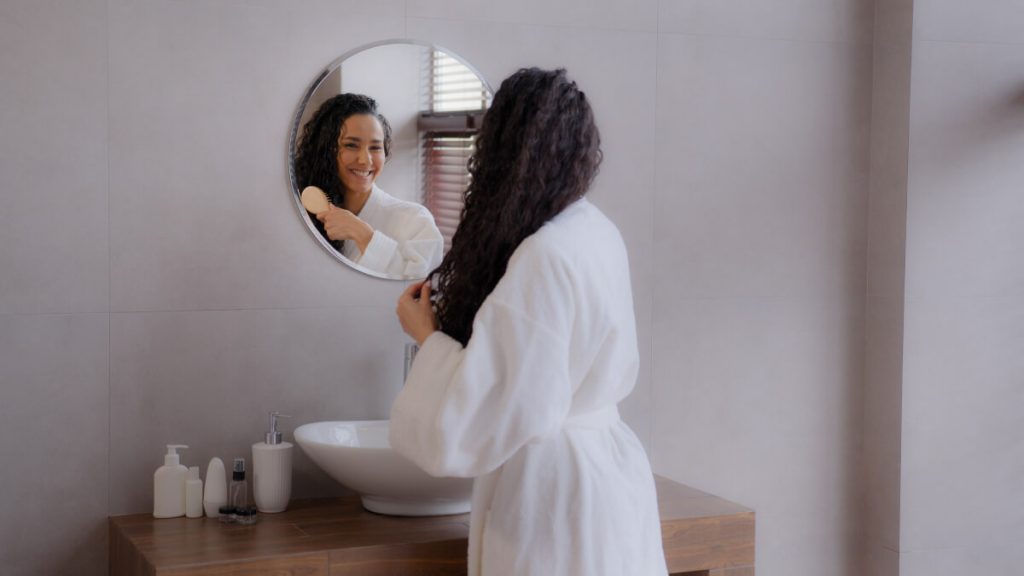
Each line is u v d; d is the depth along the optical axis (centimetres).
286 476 228
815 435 293
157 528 215
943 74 283
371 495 224
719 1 275
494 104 184
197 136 230
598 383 180
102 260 225
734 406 283
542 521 177
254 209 236
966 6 284
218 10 230
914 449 286
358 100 242
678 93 272
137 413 230
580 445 181
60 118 220
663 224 272
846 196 292
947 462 290
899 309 284
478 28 252
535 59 258
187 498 224
